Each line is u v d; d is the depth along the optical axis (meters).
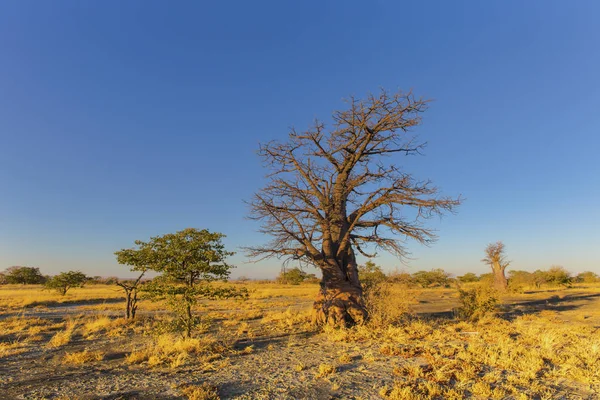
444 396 6.11
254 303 28.59
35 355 9.98
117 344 11.50
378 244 14.67
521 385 6.72
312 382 6.99
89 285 61.44
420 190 13.63
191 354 9.66
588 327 14.10
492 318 16.11
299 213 14.81
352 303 14.02
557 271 50.78
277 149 14.95
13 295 34.50
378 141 14.21
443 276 49.75
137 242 11.71
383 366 8.04
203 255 11.25
